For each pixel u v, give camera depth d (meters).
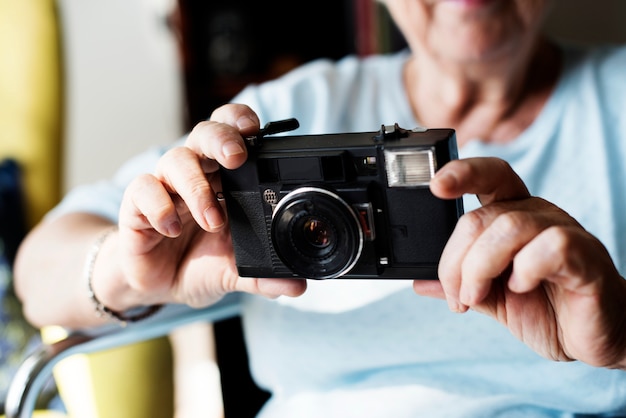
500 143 1.20
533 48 1.17
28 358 1.14
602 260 0.72
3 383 1.84
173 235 0.88
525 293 0.79
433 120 1.25
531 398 1.06
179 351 2.58
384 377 1.12
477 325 1.06
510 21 1.11
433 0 1.13
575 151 1.14
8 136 1.99
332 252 0.83
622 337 0.75
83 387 1.37
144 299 1.09
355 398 1.12
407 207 0.81
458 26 1.12
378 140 0.81
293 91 1.27
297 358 1.16
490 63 1.15
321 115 1.26
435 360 1.10
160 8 3.06
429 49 1.17
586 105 1.15
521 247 0.72
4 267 1.89
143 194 0.88
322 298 1.14
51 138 2.02
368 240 0.82
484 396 1.08
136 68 3.15
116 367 1.37
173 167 0.87
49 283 1.16
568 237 0.70
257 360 1.22
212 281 1.00
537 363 1.05
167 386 1.40
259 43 2.63
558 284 0.74
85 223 1.21
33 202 1.99
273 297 0.93
